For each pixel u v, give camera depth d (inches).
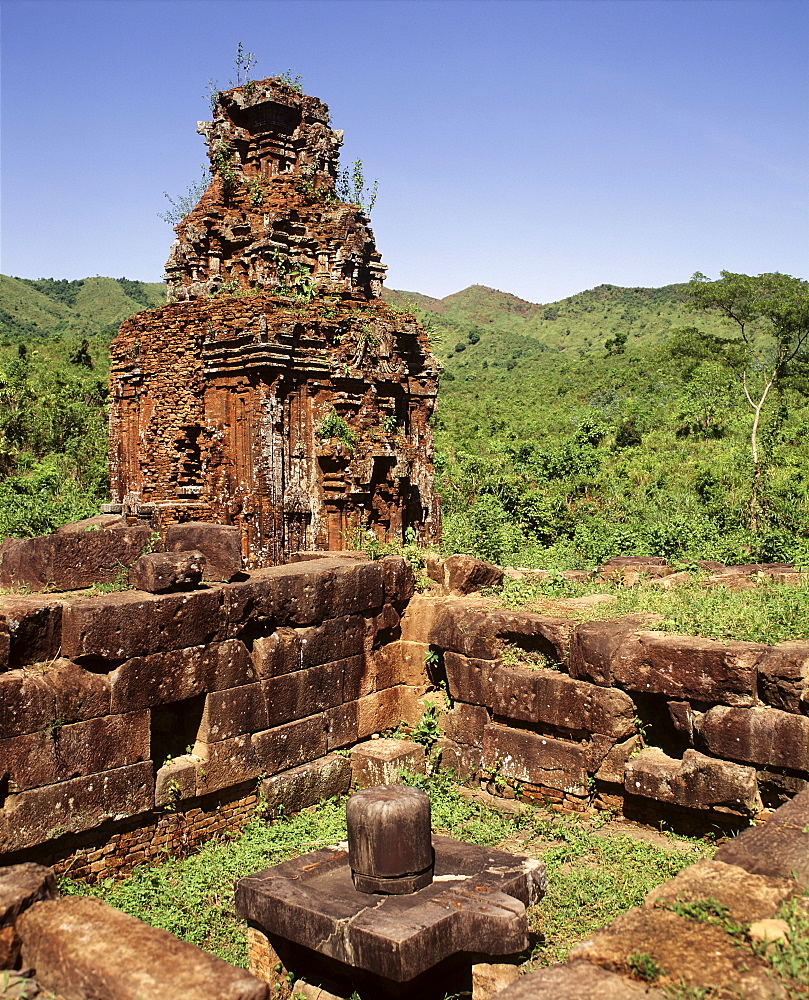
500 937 201.3
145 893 255.3
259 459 602.2
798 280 1860.2
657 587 386.6
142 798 268.1
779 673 261.3
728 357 1963.6
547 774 312.3
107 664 265.0
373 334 641.6
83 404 1585.9
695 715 279.0
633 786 284.7
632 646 292.0
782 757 258.8
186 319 669.9
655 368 2202.3
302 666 324.5
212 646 291.4
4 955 163.8
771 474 1192.8
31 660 252.1
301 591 324.2
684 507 1109.1
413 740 356.5
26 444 1438.2
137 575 283.6
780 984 134.8
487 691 330.3
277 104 694.5
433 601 369.1
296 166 713.0
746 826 267.3
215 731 292.5
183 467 688.4
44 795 244.5
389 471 648.4
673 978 136.7
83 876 258.2
